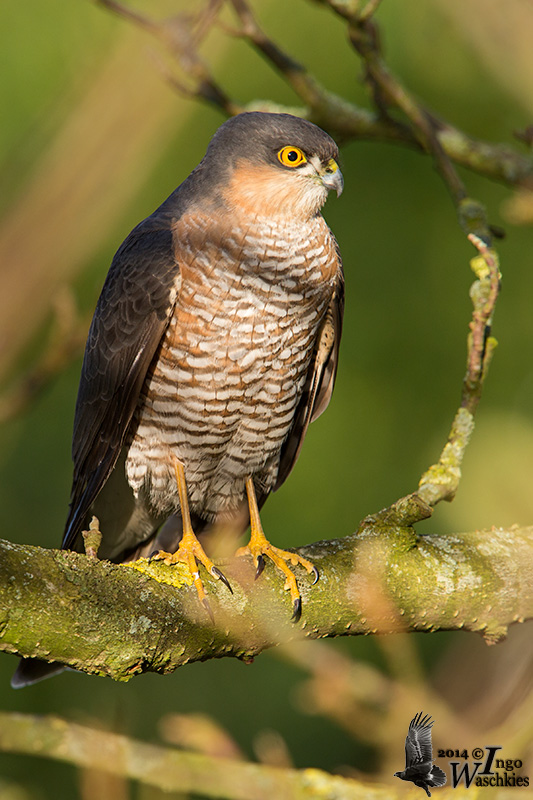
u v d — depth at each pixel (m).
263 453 7.15
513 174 7.29
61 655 4.47
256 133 6.65
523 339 11.20
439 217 11.62
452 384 11.24
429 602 5.41
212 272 6.47
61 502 10.92
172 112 4.12
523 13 5.80
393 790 4.89
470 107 10.91
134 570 4.83
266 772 5.05
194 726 5.35
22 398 7.29
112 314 6.73
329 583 5.33
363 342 11.41
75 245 3.97
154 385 6.71
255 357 6.64
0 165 5.83
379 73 6.66
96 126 4.04
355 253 11.56
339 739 10.38
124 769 5.11
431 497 5.51
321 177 6.64
